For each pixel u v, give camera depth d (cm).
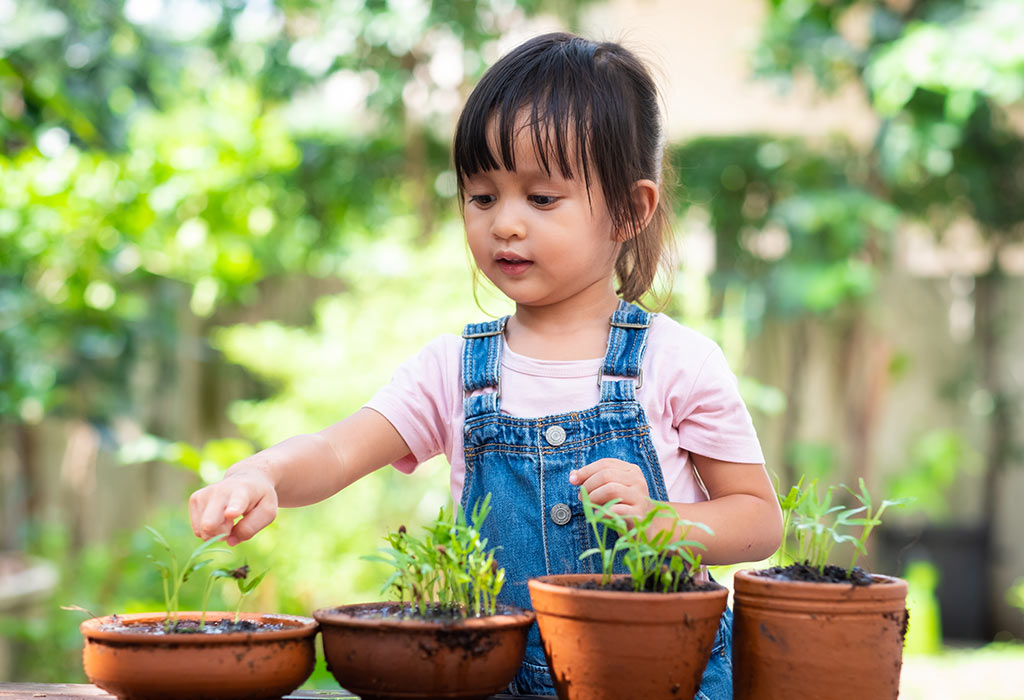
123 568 467
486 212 131
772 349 704
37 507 590
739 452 128
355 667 101
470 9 582
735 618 109
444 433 139
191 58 575
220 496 111
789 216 621
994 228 694
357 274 514
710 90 750
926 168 656
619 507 113
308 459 125
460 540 110
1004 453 726
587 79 131
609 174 130
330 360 479
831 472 696
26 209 373
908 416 731
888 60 582
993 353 724
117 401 489
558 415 130
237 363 628
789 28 638
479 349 138
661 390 131
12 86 328
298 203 619
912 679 508
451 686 100
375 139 636
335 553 461
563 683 103
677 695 100
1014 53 562
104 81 507
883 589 103
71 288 407
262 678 99
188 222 436
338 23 585
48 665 436
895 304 722
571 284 132
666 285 164
